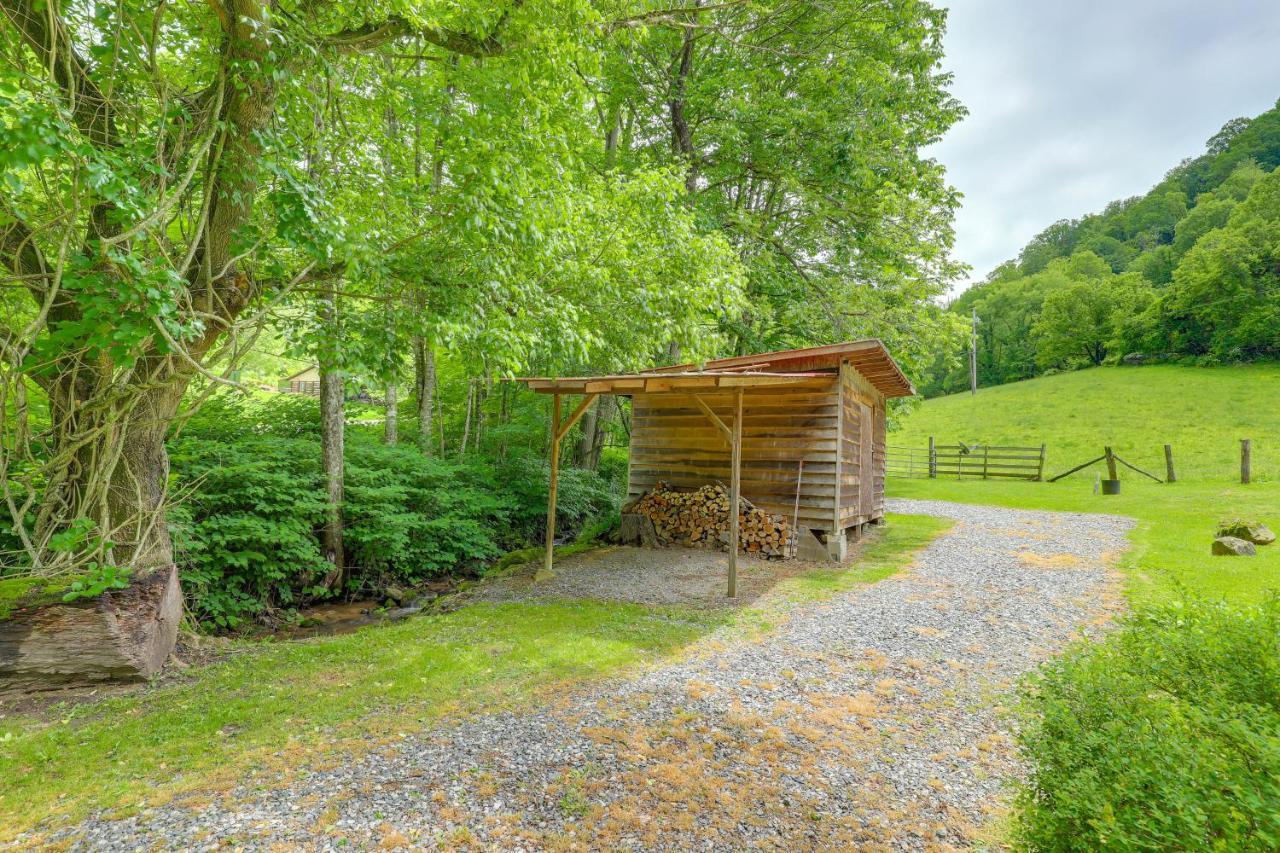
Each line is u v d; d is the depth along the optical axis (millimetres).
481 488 10828
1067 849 1635
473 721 3391
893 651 4559
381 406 13805
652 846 2295
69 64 3258
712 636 4980
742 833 2377
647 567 7680
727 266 8859
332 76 4402
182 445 6891
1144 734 1684
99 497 4285
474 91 5480
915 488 17312
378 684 3990
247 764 2930
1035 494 15008
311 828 2391
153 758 3008
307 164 4898
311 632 6633
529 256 5457
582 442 13914
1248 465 12945
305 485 7840
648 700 3670
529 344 5375
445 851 2258
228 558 6406
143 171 3680
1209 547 7520
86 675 4012
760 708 3566
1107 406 27672
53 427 4242
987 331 49000
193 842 2303
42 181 3221
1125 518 10445
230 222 4066
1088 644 2590
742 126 11414
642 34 7707
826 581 6844
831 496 8125
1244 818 1271
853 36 11602
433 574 9195
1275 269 31188
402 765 2898
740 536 8336
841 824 2445
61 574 4113
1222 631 2152
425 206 5031
